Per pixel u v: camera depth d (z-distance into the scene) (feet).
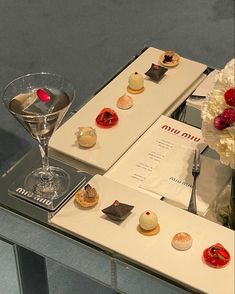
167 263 2.48
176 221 2.63
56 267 3.65
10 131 4.67
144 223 2.55
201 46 5.41
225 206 2.77
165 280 2.48
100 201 2.71
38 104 2.63
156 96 3.24
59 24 5.64
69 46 5.41
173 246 2.53
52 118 2.58
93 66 5.20
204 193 2.79
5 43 5.44
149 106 3.18
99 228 2.61
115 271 2.61
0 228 2.84
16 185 2.80
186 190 2.80
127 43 5.43
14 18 5.73
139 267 2.52
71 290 3.55
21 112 2.59
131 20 5.69
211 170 2.88
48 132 2.65
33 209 2.72
